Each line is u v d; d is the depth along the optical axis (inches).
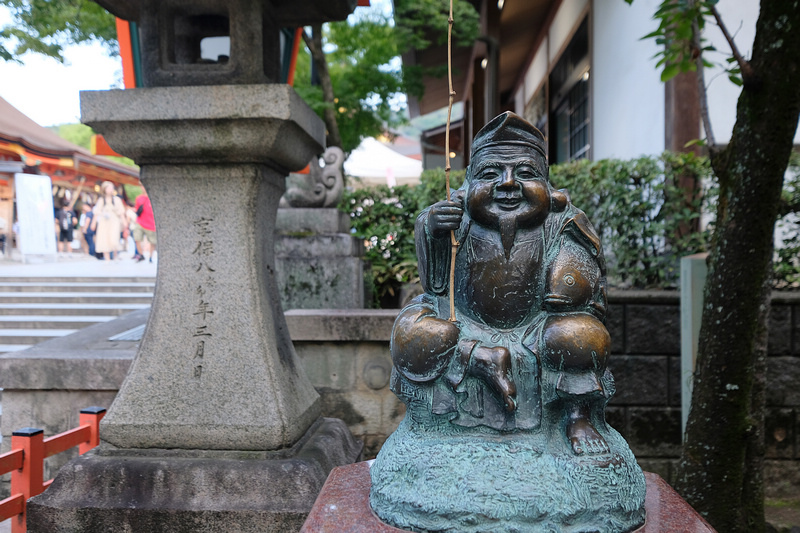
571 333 74.2
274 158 131.2
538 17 439.5
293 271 223.3
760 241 107.9
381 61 322.3
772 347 167.9
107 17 256.4
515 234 79.1
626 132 259.1
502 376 74.5
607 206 195.2
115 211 602.5
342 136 343.9
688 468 117.9
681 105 198.2
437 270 85.6
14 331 319.6
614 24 280.1
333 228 227.3
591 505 68.6
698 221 190.5
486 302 79.0
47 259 606.9
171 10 130.0
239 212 127.0
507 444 73.9
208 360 124.4
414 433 79.3
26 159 593.0
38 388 159.0
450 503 69.1
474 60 438.6
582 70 349.4
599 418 78.6
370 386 173.8
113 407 123.6
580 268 79.0
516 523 67.6
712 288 115.0
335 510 77.6
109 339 188.7
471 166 83.8
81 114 121.4
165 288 127.4
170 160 126.3
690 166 186.7
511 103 681.6
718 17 109.7
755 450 116.0
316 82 326.0
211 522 112.5
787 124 103.0
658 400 173.5
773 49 102.7
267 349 125.5
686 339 144.2
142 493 115.3
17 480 120.0
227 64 128.4
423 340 76.7
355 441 155.7
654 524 72.9
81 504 114.2
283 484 114.7
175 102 120.1
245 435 120.3
